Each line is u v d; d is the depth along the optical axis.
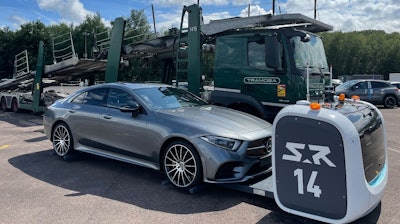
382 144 4.09
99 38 13.45
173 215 4.04
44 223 3.84
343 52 91.38
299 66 6.51
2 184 5.20
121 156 5.62
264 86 6.75
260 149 4.70
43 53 13.14
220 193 4.77
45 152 7.33
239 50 7.07
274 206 4.30
